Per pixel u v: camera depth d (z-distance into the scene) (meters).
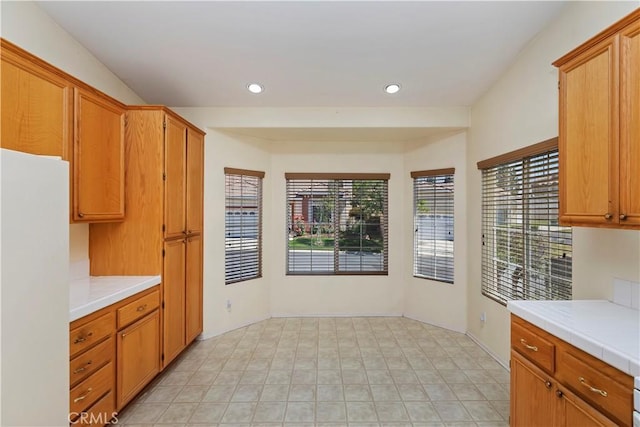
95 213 2.15
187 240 3.00
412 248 4.06
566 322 1.45
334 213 4.19
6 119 1.56
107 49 2.48
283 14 2.14
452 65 2.72
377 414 2.15
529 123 2.44
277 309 4.13
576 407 1.32
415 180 4.05
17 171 1.09
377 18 2.18
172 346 2.71
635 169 1.34
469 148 3.44
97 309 1.84
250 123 3.46
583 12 1.93
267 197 4.07
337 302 4.13
